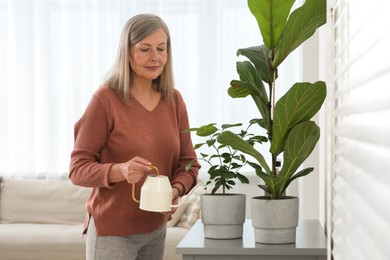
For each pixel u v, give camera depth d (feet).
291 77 17.47
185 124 8.24
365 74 3.98
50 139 18.38
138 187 7.46
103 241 7.43
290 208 6.74
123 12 18.16
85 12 18.34
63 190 17.61
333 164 6.71
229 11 17.85
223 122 17.84
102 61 18.30
